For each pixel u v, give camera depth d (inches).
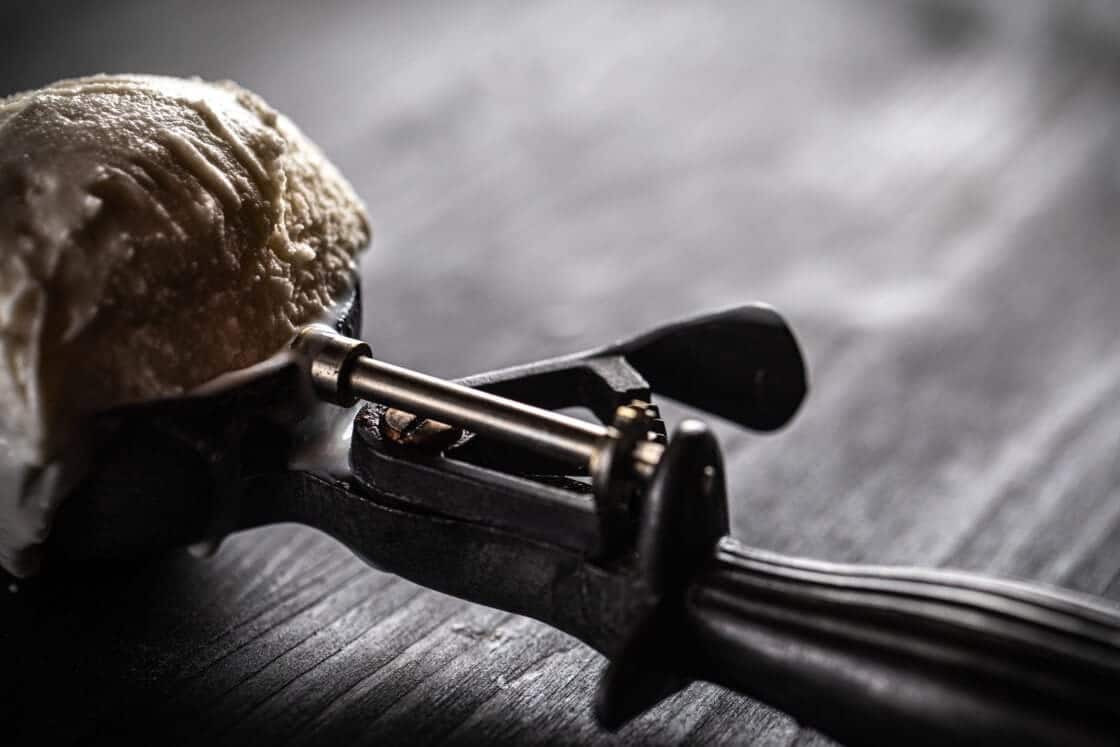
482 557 10.2
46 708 10.8
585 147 22.2
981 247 19.1
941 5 27.2
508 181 20.9
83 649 11.3
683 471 9.5
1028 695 8.7
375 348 16.1
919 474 14.2
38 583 11.9
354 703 11.0
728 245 19.2
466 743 10.6
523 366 11.4
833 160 21.9
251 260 10.5
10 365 9.8
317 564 12.4
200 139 10.6
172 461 10.2
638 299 17.6
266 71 24.1
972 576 9.3
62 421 9.8
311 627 11.7
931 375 15.9
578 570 9.9
